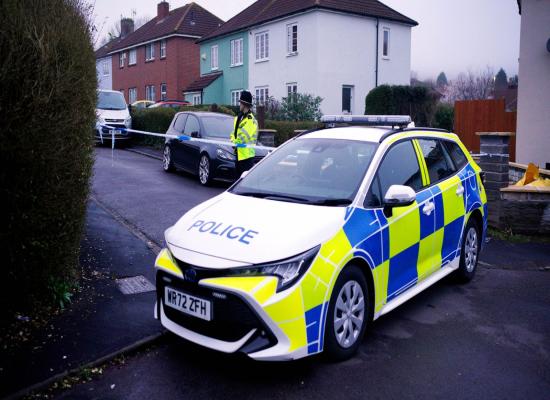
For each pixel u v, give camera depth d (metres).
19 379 3.67
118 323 4.59
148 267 6.07
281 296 3.55
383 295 4.46
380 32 27.22
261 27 28.69
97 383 3.78
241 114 9.50
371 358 4.20
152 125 19.39
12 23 3.91
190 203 9.55
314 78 25.27
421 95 22.17
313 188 4.59
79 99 4.47
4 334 4.28
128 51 43.94
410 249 4.81
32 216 4.11
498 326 4.92
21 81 3.91
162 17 42.69
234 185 5.05
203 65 35.00
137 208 9.03
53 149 4.10
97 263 6.02
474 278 6.39
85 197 4.93
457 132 17.86
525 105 13.66
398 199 4.37
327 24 25.23
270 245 3.73
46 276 4.54
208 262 3.73
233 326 3.65
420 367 4.07
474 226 6.24
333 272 3.83
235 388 3.72
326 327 3.89
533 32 13.39
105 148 19.03
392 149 5.00
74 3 4.83
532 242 8.19
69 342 4.22
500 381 3.90
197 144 12.20
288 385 3.76
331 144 5.08
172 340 4.47
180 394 3.64
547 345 4.53
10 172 3.92
